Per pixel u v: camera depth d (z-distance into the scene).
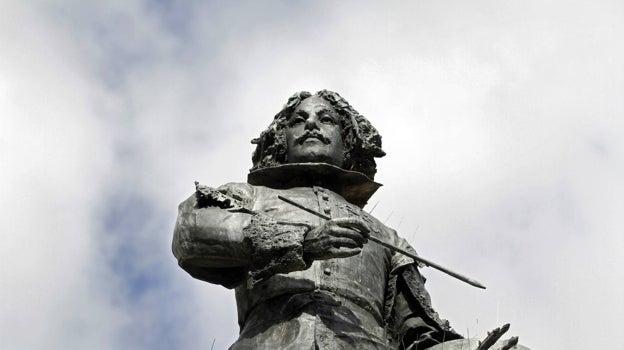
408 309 10.88
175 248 10.52
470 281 10.25
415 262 11.02
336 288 10.39
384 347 10.34
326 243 9.94
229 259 10.38
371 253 10.78
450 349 10.55
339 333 10.11
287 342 9.99
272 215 10.71
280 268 10.02
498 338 10.05
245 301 10.56
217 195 10.54
